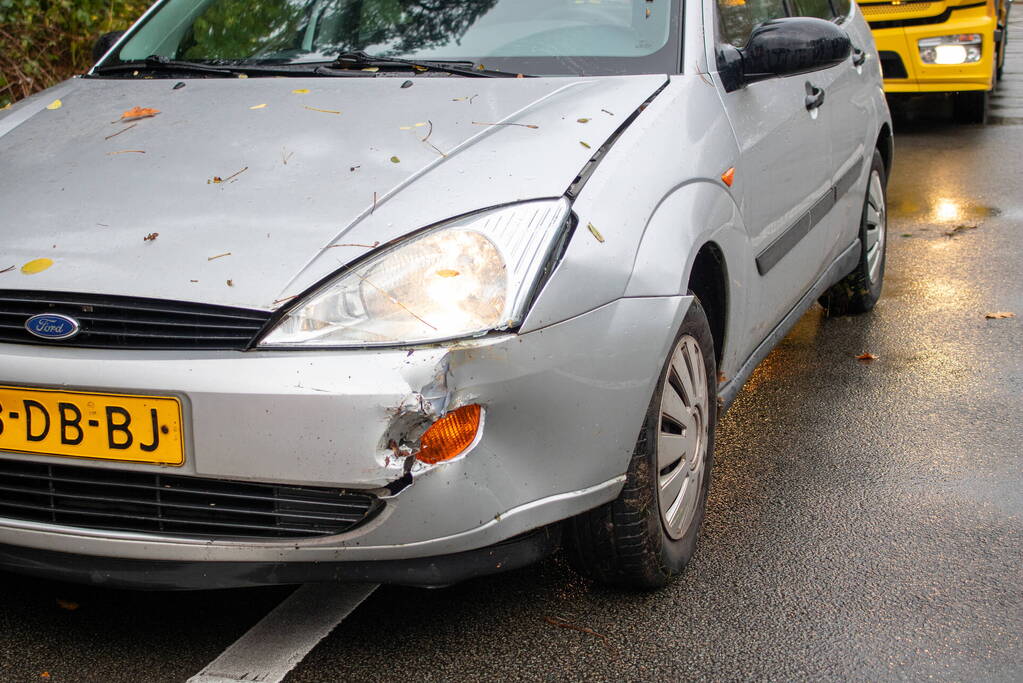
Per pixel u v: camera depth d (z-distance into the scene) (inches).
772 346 144.3
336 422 84.8
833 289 203.3
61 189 103.7
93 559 92.0
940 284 226.2
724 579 113.7
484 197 95.2
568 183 97.7
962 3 403.9
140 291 88.5
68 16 285.6
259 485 87.9
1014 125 431.2
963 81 410.3
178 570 90.6
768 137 133.0
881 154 209.3
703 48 125.8
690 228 106.4
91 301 89.0
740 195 121.8
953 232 267.9
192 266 90.4
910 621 106.0
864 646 101.8
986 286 223.8
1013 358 182.7
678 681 96.3
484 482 89.2
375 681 95.3
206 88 124.3
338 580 90.9
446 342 86.2
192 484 88.9
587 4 130.5
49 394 88.9
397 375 84.9
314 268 89.2
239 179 101.3
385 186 97.7
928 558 118.3
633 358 96.5
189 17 144.1
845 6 203.3
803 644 102.1
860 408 162.7
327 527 88.8
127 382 86.9
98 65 143.4
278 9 138.6
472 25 129.5
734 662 99.1
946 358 183.6
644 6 129.0
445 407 85.9
